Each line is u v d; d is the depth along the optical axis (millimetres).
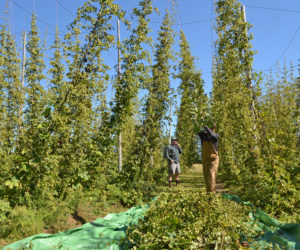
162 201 4531
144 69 6832
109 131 6406
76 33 5723
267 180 5375
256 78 6148
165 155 10414
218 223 3689
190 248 3215
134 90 6551
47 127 5090
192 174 17062
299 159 6762
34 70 10141
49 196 5395
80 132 7703
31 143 5098
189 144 15766
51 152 5414
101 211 6148
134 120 10344
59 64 10062
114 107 6582
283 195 5258
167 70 9047
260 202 5445
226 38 6773
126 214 5453
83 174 5531
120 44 6535
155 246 3332
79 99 6609
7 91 9195
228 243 3324
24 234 4348
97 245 3797
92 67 5582
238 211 4465
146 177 8586
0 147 7570
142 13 7012
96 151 6055
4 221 4320
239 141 6863
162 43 9094
